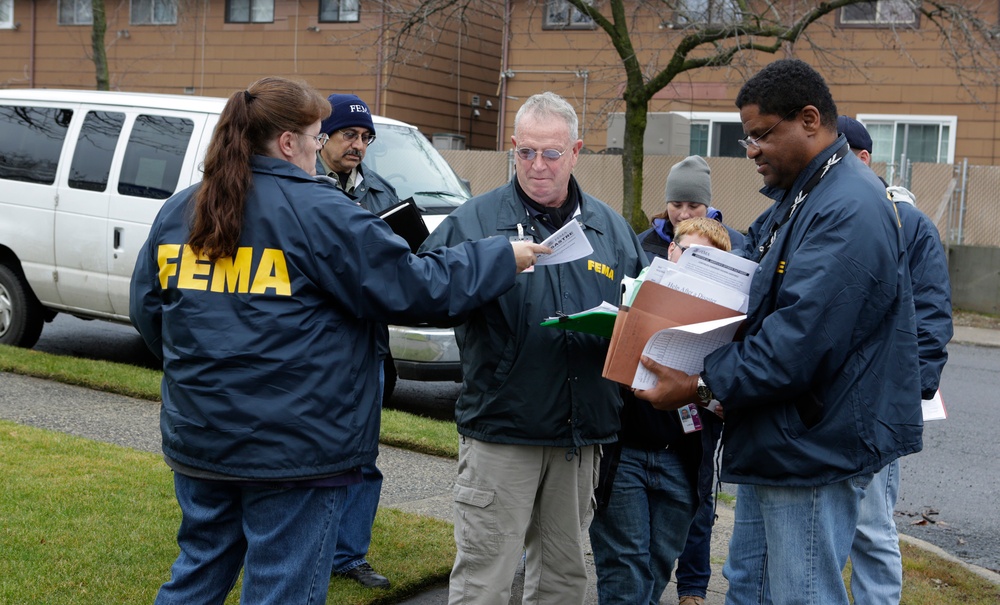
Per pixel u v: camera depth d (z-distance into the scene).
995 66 15.80
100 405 6.77
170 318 2.79
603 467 3.63
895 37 15.78
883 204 2.75
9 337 8.62
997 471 6.95
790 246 2.80
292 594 2.79
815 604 2.84
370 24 20.00
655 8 15.12
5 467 5.07
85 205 7.97
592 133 18.95
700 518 4.18
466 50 21.94
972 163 16.95
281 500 2.75
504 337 3.18
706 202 4.57
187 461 2.78
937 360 3.63
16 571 3.84
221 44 21.31
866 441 2.75
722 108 18.22
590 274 3.31
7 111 8.63
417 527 4.80
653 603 3.88
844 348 2.68
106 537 4.24
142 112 7.90
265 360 2.69
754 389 2.71
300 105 2.80
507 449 3.21
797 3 16.00
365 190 4.66
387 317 2.80
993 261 15.09
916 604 4.32
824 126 2.84
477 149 22.61
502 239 2.96
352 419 2.81
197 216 2.73
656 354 2.89
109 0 22.03
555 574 3.38
